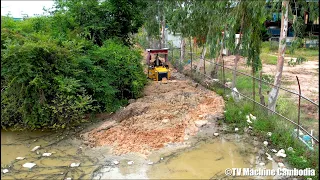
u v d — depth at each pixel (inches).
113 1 652.1
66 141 378.6
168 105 481.1
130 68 508.1
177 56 949.2
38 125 409.4
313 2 365.4
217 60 633.6
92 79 457.1
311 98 514.3
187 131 398.0
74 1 619.5
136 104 470.3
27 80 391.5
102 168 310.0
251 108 438.9
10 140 384.8
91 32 635.5
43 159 332.2
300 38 384.2
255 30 445.7
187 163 318.7
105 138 377.7
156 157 331.6
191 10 639.1
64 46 445.4
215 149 348.8
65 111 405.7
